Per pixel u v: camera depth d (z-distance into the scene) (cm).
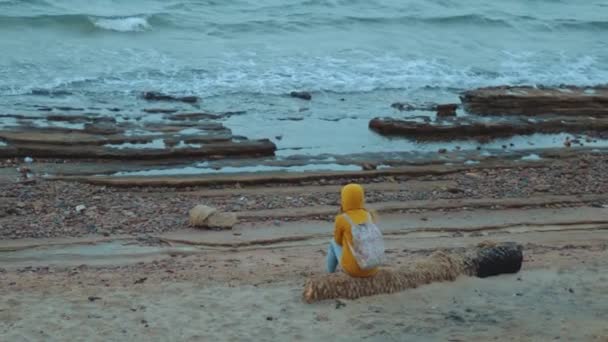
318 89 2222
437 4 3356
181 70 2325
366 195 1437
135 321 880
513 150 1773
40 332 848
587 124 1952
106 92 2083
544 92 2109
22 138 1619
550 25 3191
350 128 1894
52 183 1445
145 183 1449
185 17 2905
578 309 927
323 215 1321
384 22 3042
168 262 1098
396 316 892
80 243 1176
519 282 1001
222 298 945
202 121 1842
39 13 2786
